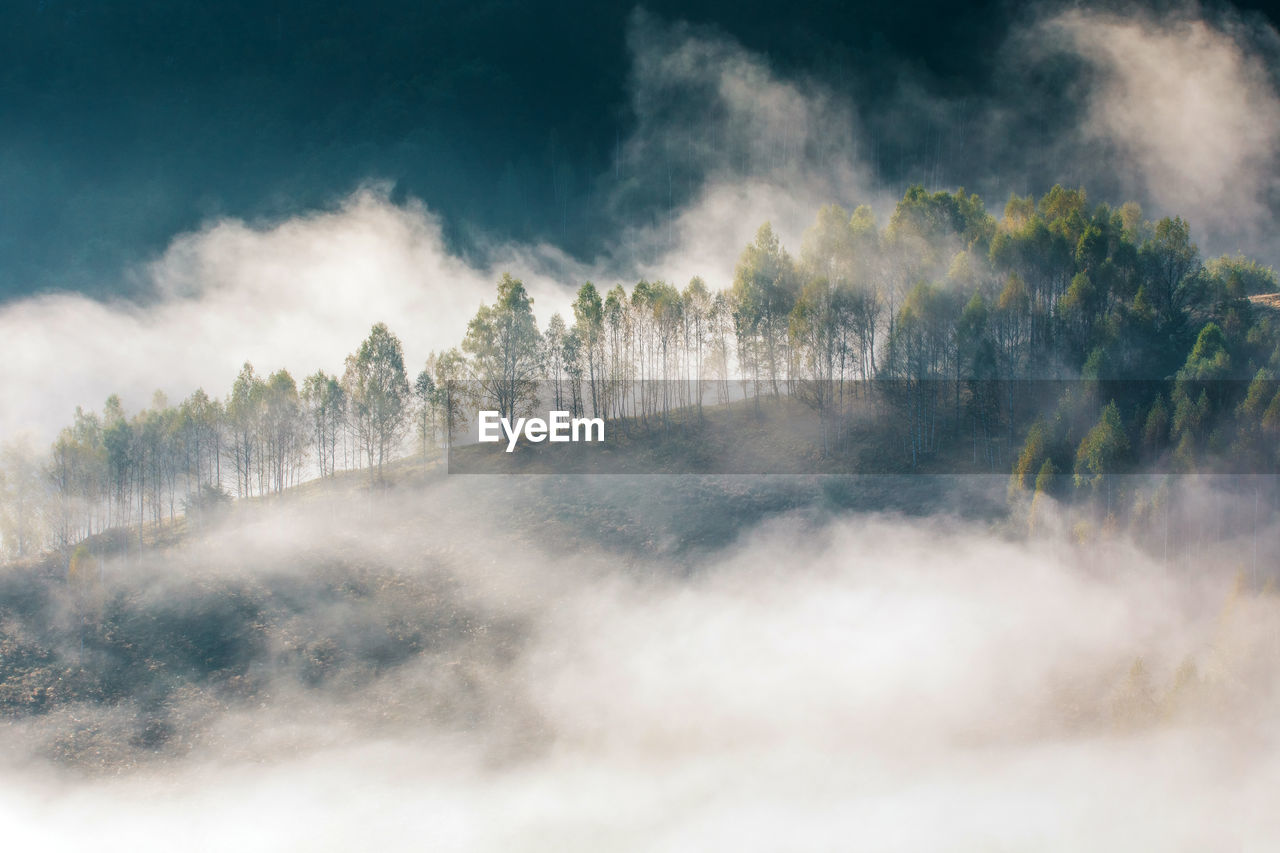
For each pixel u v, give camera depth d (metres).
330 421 88.44
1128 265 86.06
